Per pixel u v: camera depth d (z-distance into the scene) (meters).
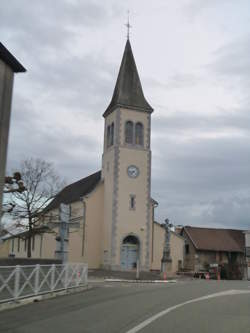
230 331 9.67
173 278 34.97
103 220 41.00
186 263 53.75
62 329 9.61
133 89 42.19
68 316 11.45
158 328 9.85
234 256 53.97
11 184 35.22
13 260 16.84
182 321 10.91
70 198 47.88
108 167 41.25
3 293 12.89
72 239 39.84
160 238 42.56
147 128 41.72
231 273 46.22
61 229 21.73
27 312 12.17
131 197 39.91
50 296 16.28
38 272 15.25
